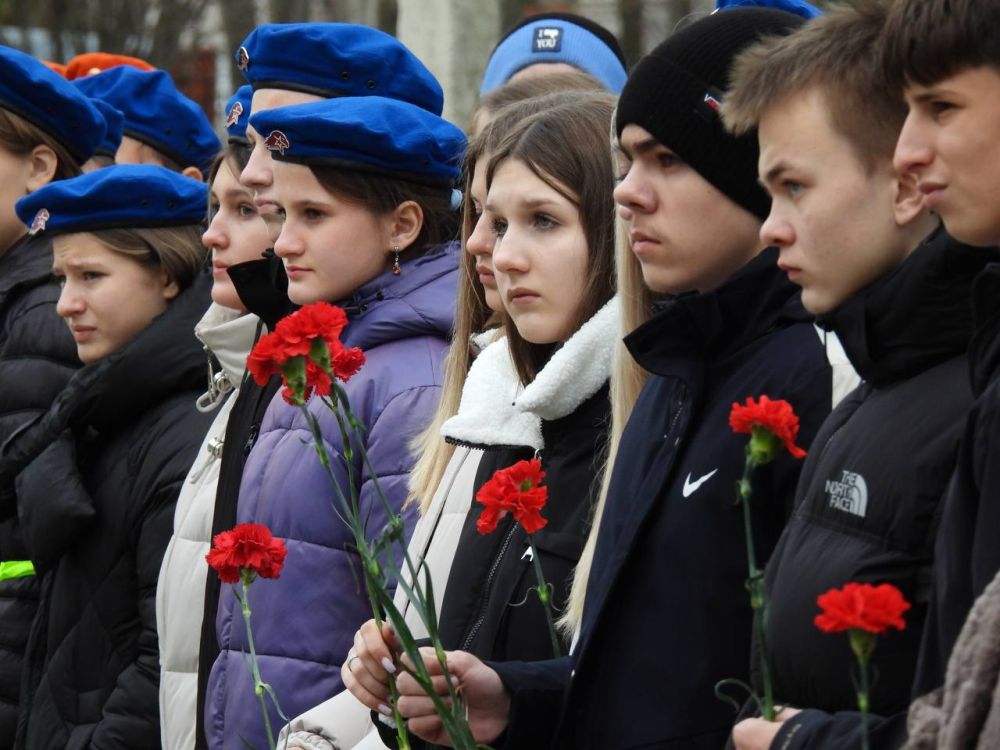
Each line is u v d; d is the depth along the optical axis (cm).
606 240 503
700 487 405
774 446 328
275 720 577
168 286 762
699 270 438
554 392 483
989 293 322
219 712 593
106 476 712
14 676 790
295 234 616
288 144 612
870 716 318
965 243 333
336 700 540
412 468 576
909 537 333
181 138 1026
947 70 322
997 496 300
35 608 791
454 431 507
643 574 409
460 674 416
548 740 425
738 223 435
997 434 302
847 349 360
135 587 701
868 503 341
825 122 370
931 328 347
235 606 594
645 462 433
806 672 345
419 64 702
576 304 501
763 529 399
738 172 432
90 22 2516
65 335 795
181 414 709
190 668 653
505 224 512
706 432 412
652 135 434
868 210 369
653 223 438
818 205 371
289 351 374
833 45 373
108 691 700
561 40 842
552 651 468
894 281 351
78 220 749
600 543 435
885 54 338
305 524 582
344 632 578
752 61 393
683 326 420
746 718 365
